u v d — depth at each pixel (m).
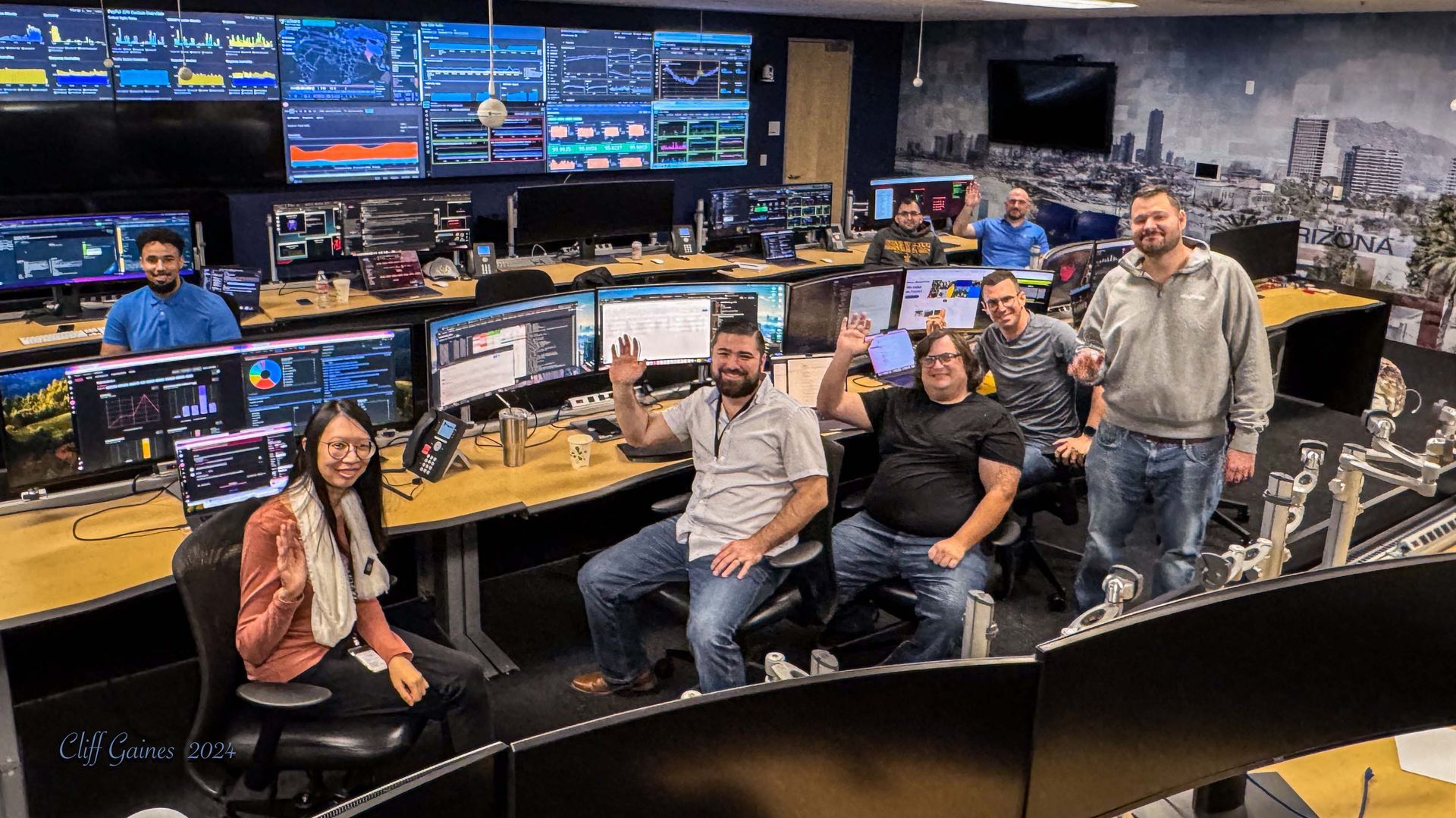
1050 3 6.69
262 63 7.15
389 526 2.85
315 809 2.48
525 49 8.06
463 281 6.33
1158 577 3.35
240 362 2.99
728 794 1.44
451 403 3.41
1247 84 7.79
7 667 2.51
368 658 2.42
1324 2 6.53
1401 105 7.08
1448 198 6.98
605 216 6.79
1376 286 7.44
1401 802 1.81
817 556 2.98
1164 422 3.16
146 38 6.75
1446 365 6.99
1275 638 1.69
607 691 3.33
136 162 6.91
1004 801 1.58
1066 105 8.80
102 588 2.47
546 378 3.70
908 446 3.21
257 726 2.28
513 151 8.21
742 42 9.07
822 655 1.61
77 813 2.73
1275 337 5.75
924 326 4.53
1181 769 1.69
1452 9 6.55
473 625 3.50
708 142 9.15
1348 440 5.67
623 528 4.32
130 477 3.07
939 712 1.51
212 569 2.22
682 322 3.88
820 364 3.68
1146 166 8.48
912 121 10.20
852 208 7.58
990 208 9.66
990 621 1.69
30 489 2.88
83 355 4.96
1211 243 5.82
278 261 5.91
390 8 7.52
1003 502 3.08
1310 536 3.06
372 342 3.19
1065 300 5.15
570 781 1.34
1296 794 1.84
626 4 8.20
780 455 2.94
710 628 2.81
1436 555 1.75
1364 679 1.77
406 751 2.34
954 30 9.65
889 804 1.53
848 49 9.80
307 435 2.36
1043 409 3.83
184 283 3.96
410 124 7.77
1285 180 7.73
